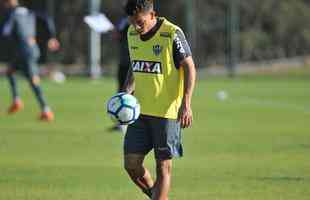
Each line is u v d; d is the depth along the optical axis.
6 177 35.06
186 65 25.00
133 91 26.86
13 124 58.03
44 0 143.00
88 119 62.59
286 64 157.62
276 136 51.22
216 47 156.25
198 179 34.50
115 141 48.12
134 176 26.02
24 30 58.06
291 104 79.62
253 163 39.22
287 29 162.75
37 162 39.50
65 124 58.41
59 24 151.75
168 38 25.17
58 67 148.50
